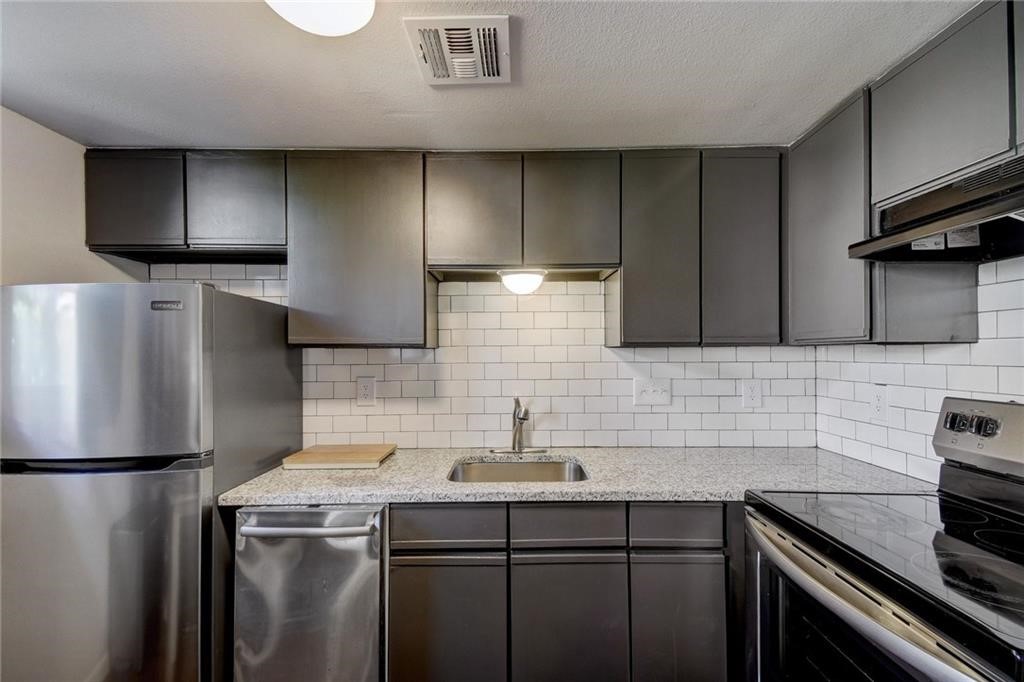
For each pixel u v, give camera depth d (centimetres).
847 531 109
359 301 183
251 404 168
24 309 136
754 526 129
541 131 171
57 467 137
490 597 152
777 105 153
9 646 136
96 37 118
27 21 111
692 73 135
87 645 137
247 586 146
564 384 214
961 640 71
